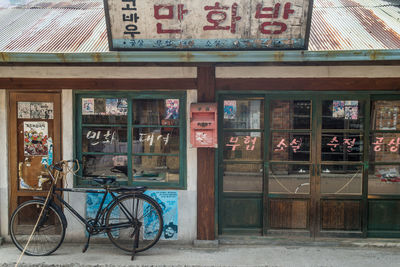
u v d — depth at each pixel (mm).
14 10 6008
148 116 4680
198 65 4469
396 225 4602
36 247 4445
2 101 4641
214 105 4363
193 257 4230
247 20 3900
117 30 4000
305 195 4637
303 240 4637
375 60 4059
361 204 4605
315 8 5758
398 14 5316
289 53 3936
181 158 4633
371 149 4617
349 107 4562
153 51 4074
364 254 4320
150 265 4027
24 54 4039
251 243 4633
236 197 4719
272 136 4652
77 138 4707
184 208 4617
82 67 4582
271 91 4559
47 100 4684
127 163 4723
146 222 4598
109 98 4688
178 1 3816
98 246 4590
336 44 4301
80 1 6586
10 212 4730
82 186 4684
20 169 4727
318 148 4602
